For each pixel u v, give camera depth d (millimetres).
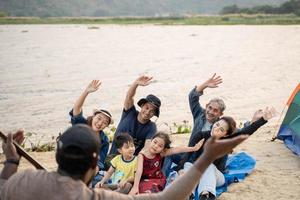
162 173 6617
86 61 28406
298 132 9078
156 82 20969
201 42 42969
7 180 2838
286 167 8352
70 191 2650
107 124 6832
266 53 33625
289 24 81562
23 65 26234
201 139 6941
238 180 7512
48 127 12922
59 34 54719
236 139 2695
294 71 24891
